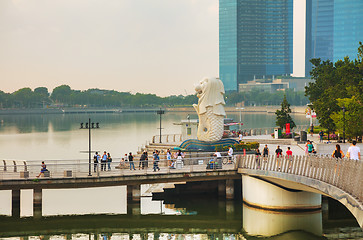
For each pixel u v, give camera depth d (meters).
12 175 59.94
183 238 54.41
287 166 52.50
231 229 56.56
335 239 51.28
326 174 42.28
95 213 62.44
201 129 77.81
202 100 76.94
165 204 65.56
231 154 67.31
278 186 57.66
